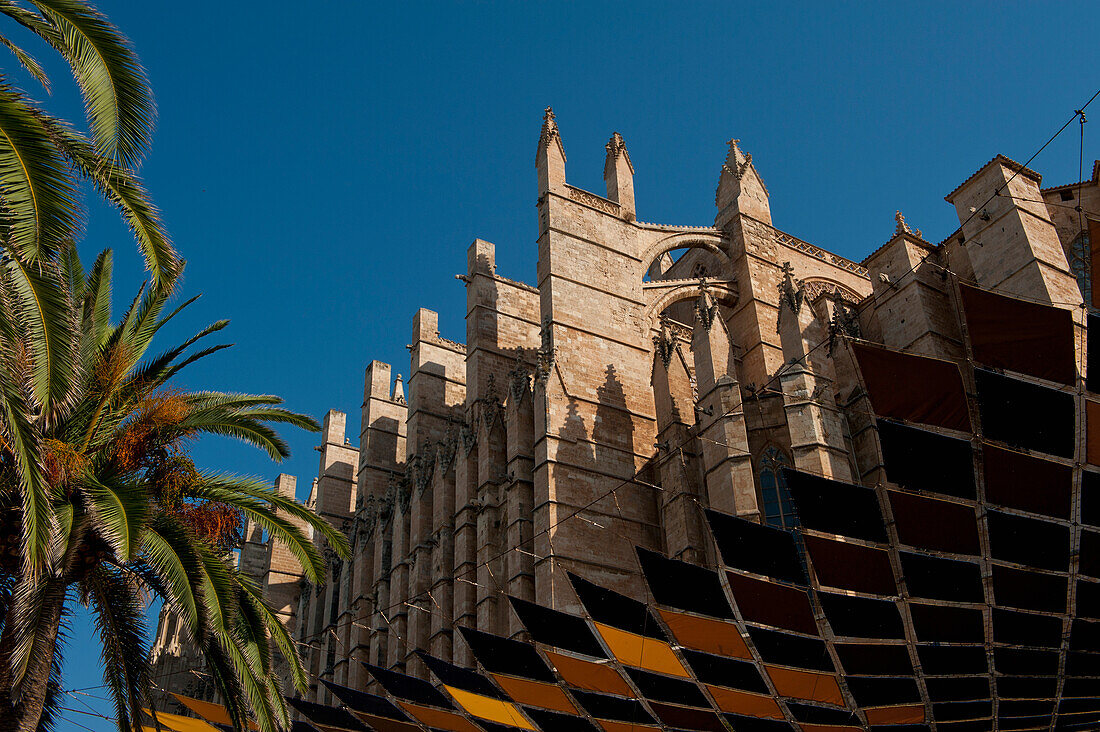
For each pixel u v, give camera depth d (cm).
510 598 3278
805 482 2880
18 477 1916
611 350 4456
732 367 3744
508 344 5278
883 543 2898
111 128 1803
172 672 6194
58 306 1761
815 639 3031
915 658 3067
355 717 4056
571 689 3475
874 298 3922
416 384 6028
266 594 6581
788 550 2934
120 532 1969
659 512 4066
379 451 6444
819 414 3297
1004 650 3020
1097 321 2517
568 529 3825
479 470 4491
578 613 3631
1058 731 3491
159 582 2317
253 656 2353
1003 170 3453
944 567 2877
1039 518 2752
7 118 1605
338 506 6838
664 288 4806
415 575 4922
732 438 3453
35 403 1820
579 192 4788
